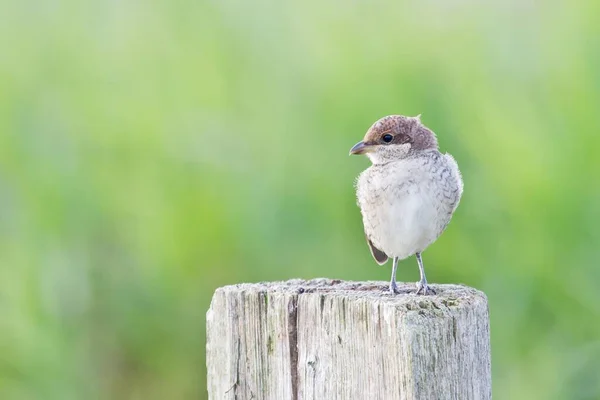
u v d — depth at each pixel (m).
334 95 12.45
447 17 13.28
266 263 11.89
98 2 14.09
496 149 11.73
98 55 13.91
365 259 11.75
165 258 12.03
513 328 11.21
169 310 11.96
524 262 11.32
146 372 11.98
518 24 12.87
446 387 4.77
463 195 11.73
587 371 11.00
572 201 11.45
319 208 11.95
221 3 13.59
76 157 12.84
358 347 4.89
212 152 12.70
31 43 13.77
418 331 4.70
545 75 12.38
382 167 7.30
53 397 11.54
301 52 13.19
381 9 13.29
